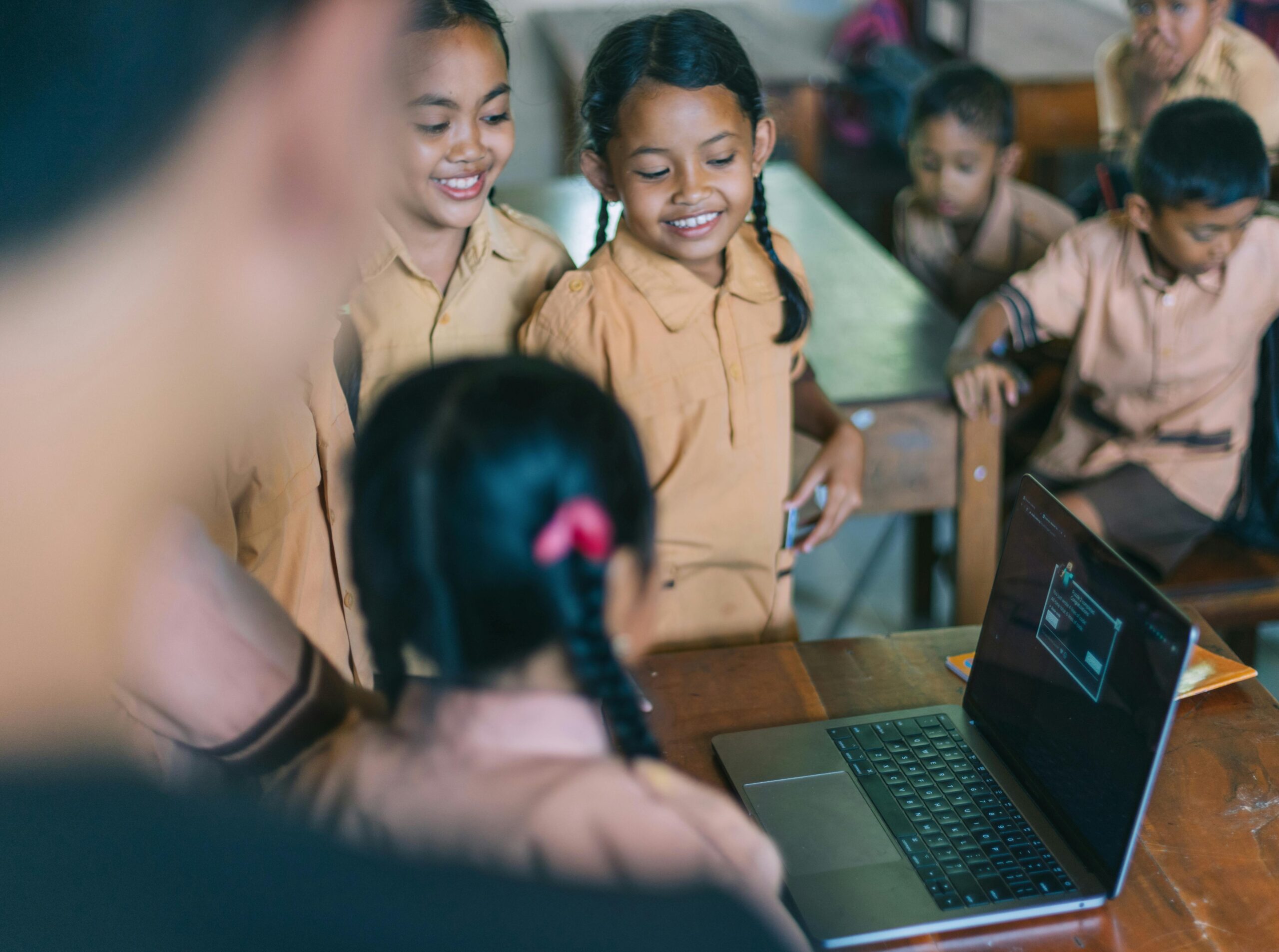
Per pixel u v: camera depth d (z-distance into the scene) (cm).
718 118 119
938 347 186
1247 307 168
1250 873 91
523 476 42
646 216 125
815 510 172
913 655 123
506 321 145
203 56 22
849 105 405
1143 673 84
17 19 20
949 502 179
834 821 97
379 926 26
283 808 28
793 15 427
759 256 138
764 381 137
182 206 22
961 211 231
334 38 23
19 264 21
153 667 39
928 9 393
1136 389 179
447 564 42
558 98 355
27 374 22
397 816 39
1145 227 165
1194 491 179
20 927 22
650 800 43
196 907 23
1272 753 106
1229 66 212
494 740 45
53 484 23
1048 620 99
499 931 28
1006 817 96
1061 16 387
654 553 49
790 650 124
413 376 45
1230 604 178
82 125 21
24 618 23
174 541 41
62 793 23
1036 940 85
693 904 33
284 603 101
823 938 84
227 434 25
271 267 24
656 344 132
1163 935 85
